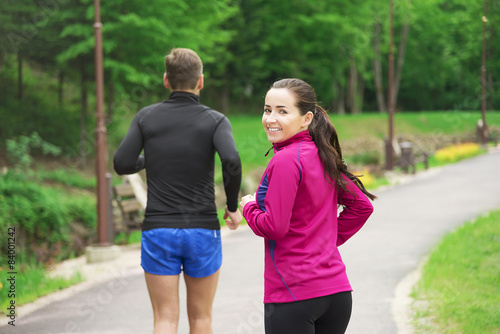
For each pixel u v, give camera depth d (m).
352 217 2.59
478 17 39.38
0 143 19.02
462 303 4.82
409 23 46.81
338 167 2.46
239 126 30.44
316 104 2.52
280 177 2.27
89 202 14.70
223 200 15.64
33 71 24.39
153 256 3.13
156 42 20.08
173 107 3.22
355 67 44.12
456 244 7.43
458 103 53.12
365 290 5.70
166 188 3.14
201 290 3.23
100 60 9.27
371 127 35.81
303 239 2.31
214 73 38.41
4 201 11.66
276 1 39.56
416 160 19.30
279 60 42.91
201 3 21.45
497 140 27.89
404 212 11.00
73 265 8.48
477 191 13.32
